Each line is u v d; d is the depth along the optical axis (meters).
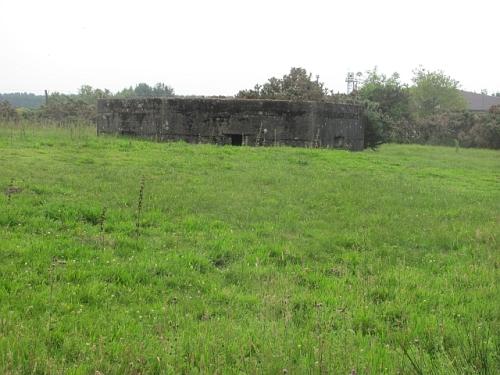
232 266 6.71
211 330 4.66
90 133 23.23
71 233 7.43
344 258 7.36
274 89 26.08
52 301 5.04
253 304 5.48
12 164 12.34
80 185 10.54
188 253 6.92
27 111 36.94
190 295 5.69
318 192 11.69
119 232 7.72
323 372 3.90
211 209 9.65
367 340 4.70
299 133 20.73
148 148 17.41
